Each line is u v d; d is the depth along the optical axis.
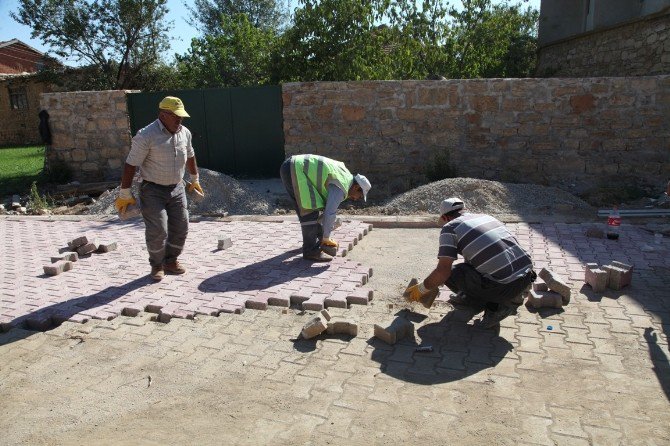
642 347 3.91
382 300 4.98
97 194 11.48
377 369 3.72
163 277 5.61
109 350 4.10
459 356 3.88
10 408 3.36
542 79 10.16
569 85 10.11
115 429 3.12
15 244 7.30
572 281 5.27
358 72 13.95
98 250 6.74
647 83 9.95
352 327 4.22
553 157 10.39
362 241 7.16
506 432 2.97
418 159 10.69
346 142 10.82
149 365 3.86
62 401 3.43
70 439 3.03
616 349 3.89
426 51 15.50
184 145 5.43
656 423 3.01
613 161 10.30
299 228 7.72
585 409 3.17
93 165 12.48
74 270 5.98
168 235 5.59
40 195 11.44
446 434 2.97
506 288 4.07
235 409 3.28
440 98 10.41
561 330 4.23
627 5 14.77
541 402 3.26
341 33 13.97
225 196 9.31
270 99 12.04
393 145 10.70
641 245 6.40
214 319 4.60
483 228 4.10
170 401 3.39
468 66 16.67
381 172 10.83
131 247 6.95
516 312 4.52
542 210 8.40
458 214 4.34
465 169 10.61
